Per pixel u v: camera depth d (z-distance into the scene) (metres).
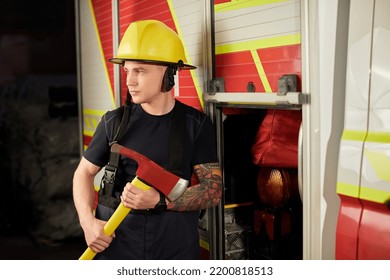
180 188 2.10
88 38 4.09
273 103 2.17
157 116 2.30
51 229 5.18
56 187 5.36
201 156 2.33
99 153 2.38
